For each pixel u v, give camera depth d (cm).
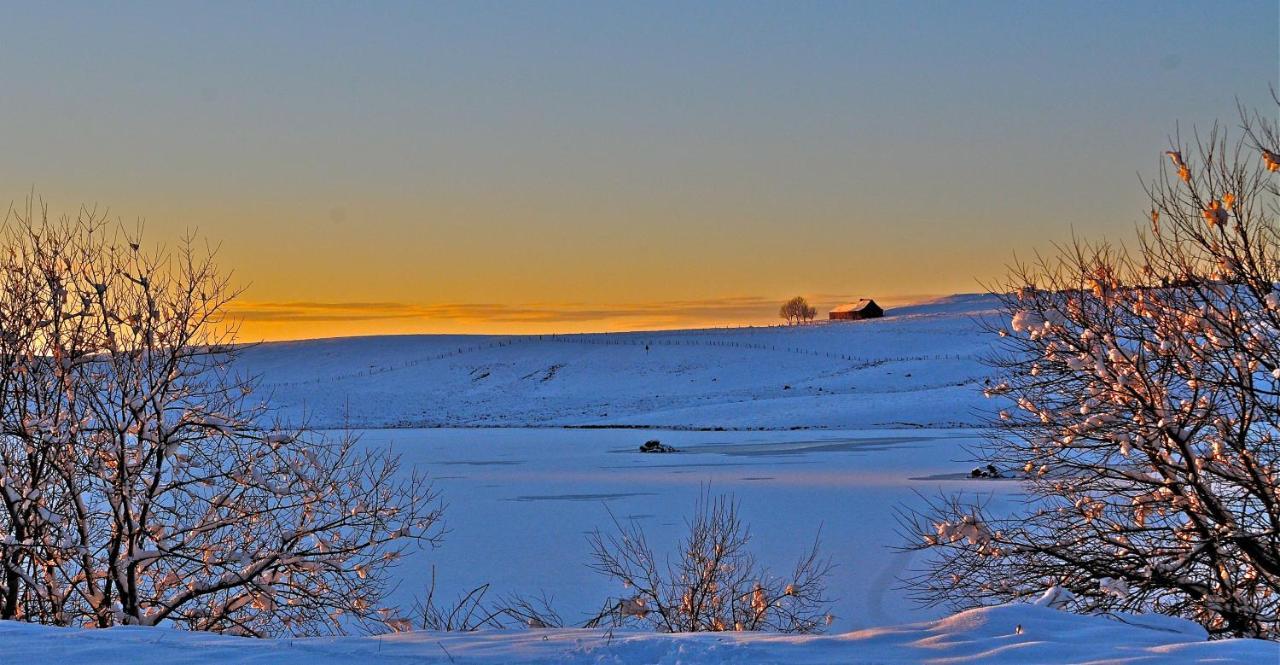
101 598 1181
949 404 7131
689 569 1309
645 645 757
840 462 4181
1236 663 688
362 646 777
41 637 804
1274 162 955
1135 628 809
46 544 1150
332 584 1280
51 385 1249
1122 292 1177
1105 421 1170
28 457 1212
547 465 4266
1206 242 1133
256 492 1267
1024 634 778
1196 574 1190
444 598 1706
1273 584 1109
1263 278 1120
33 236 1256
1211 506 1101
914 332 12612
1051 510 1276
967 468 3803
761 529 2398
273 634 1247
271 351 13850
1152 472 1206
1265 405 1116
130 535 1193
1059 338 1230
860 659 716
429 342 13862
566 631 849
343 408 9381
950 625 811
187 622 1247
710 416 7694
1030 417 1296
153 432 1212
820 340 12456
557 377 11075
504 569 1969
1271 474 1126
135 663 721
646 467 4138
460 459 4572
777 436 5869
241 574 1200
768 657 725
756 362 11031
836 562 1923
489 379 11219
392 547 2214
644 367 11200
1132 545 1214
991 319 13325
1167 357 1138
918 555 1964
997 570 1280
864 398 7775
